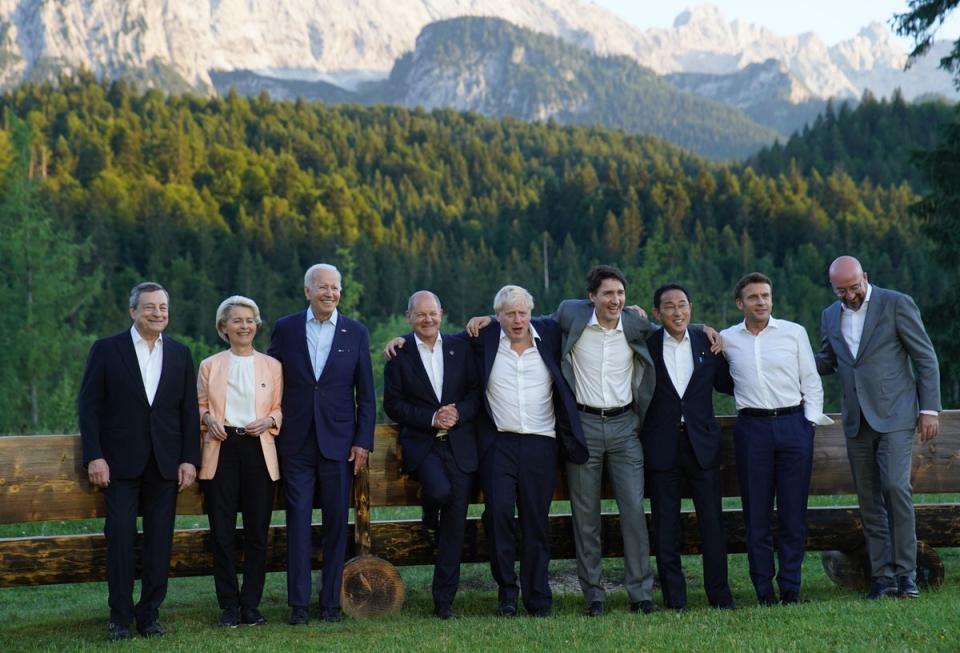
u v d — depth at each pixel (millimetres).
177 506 5992
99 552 5812
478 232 127500
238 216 108875
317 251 100375
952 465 6367
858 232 98062
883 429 5816
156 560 5469
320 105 187375
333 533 5715
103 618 6059
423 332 5859
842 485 6383
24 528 9000
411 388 5855
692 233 107938
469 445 5871
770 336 5902
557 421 5824
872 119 146125
